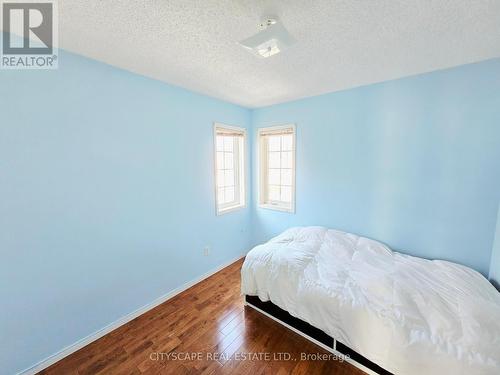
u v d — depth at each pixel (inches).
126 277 78.4
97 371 60.2
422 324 50.6
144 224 82.7
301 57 66.8
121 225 75.9
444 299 57.5
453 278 66.3
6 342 55.0
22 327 57.1
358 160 97.1
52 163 59.7
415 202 85.3
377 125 90.8
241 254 134.3
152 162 83.8
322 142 106.6
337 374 58.5
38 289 59.2
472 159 73.9
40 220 58.5
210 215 111.0
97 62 67.1
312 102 107.4
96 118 67.6
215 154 110.3
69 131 62.3
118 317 76.7
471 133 73.3
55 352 62.9
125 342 69.8
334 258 80.1
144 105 79.9
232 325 76.8
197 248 105.3
